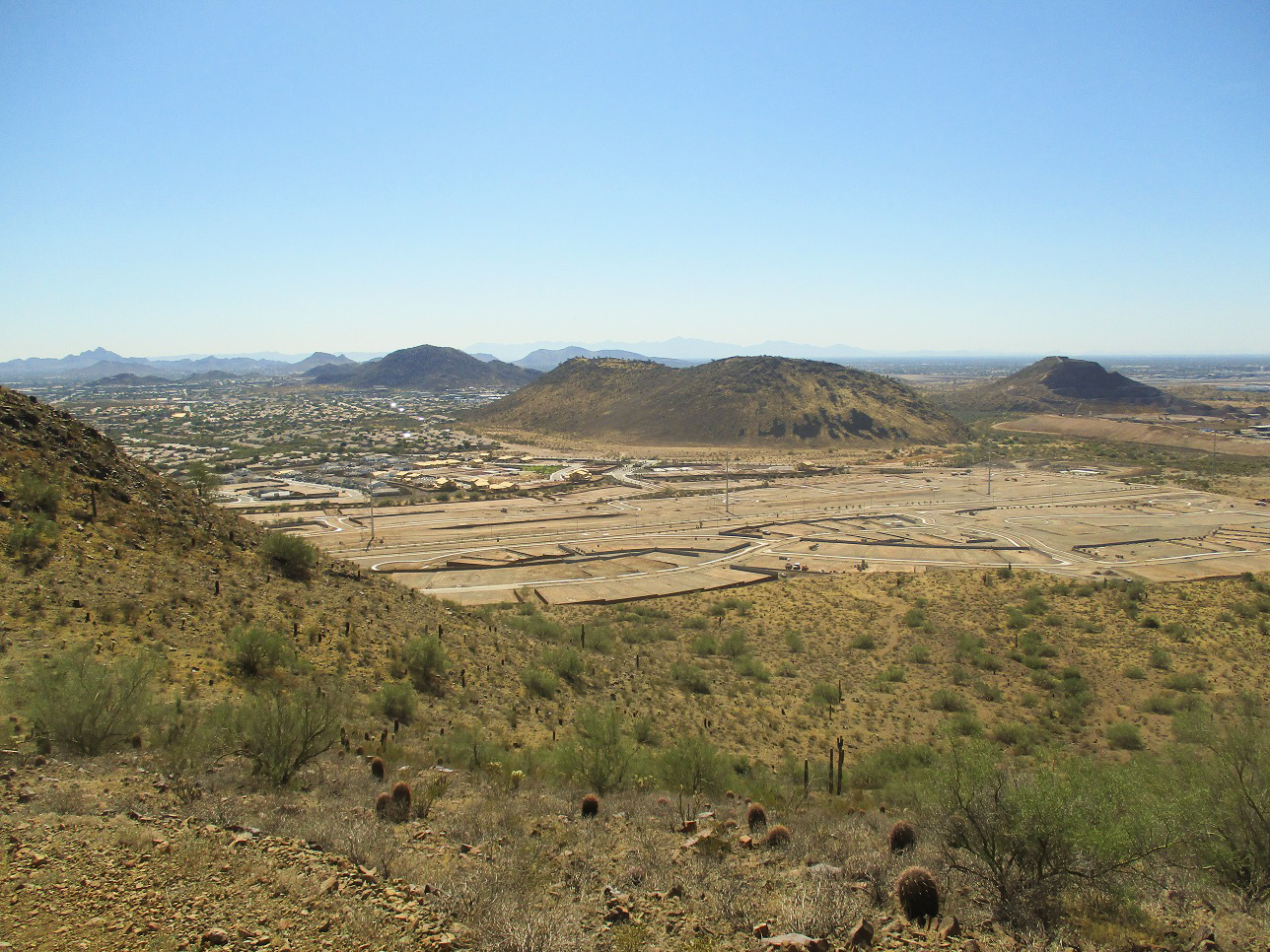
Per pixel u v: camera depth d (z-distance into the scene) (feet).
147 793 45.37
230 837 37.47
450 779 63.87
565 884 37.52
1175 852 47.21
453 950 28.35
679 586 255.29
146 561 104.99
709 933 31.91
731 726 114.73
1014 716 134.31
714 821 53.72
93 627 82.38
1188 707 135.33
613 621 203.72
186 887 31.45
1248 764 51.16
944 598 229.45
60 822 37.35
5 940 25.96
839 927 32.83
